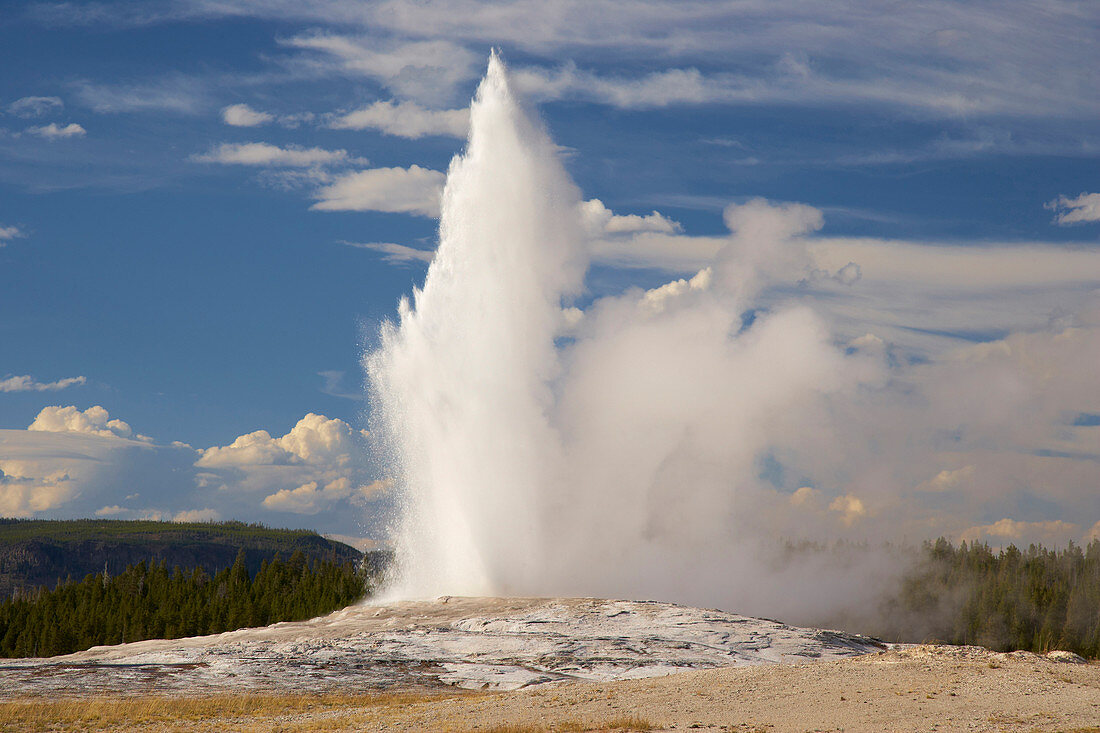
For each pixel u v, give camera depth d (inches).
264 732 1228.5
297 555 6737.2
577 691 1483.8
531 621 2359.7
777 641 2148.1
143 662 2043.6
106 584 6407.5
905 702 1197.1
